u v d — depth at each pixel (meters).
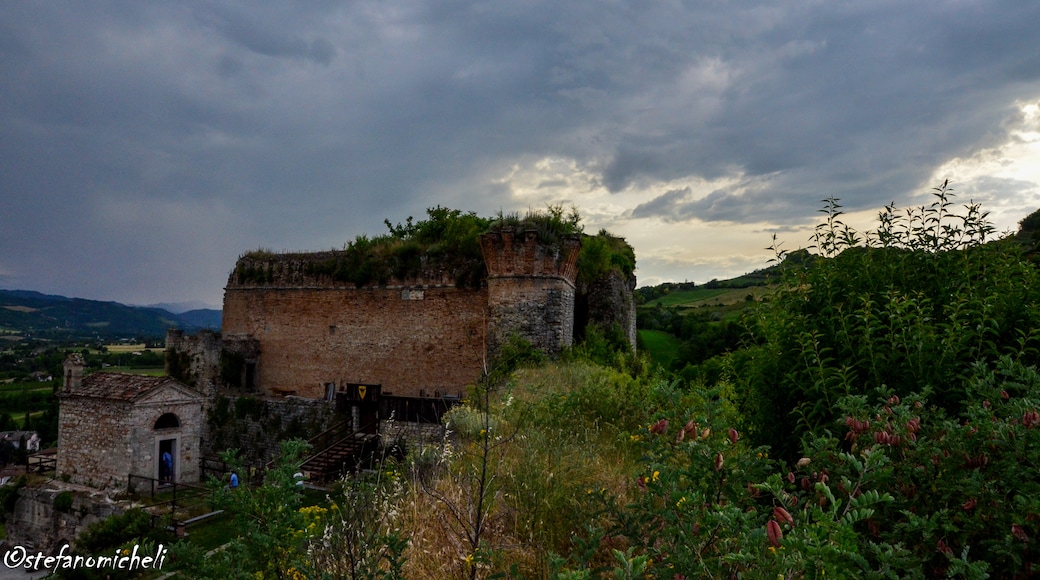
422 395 25.16
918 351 4.87
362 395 21.88
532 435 7.27
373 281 28.53
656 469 3.54
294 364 30.09
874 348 5.24
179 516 17.58
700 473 3.40
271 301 31.09
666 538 3.32
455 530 5.15
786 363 5.67
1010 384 3.97
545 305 22.72
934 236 6.13
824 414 5.07
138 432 21.77
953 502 3.35
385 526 5.01
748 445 5.63
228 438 26.81
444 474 6.66
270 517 4.46
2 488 22.58
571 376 15.39
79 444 22.66
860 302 5.75
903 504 3.41
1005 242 5.84
